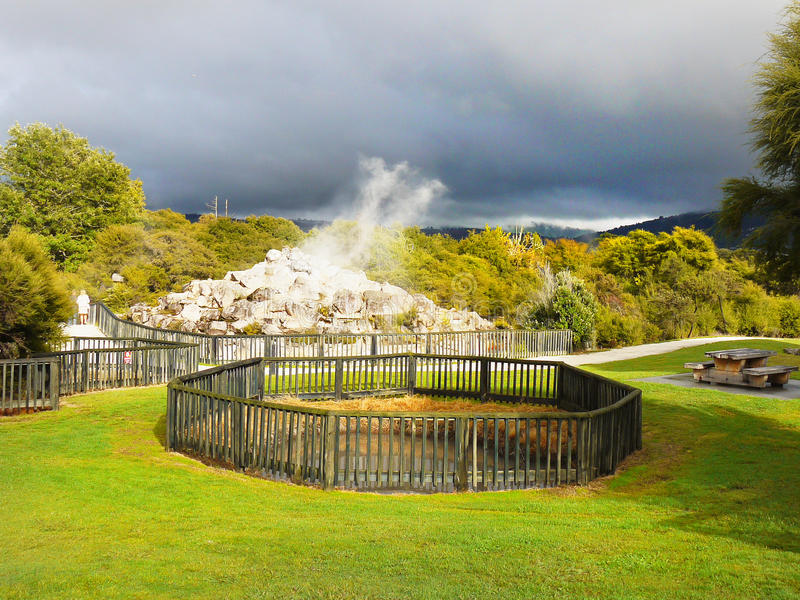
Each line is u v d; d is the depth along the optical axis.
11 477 7.39
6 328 14.60
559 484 8.67
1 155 46.75
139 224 53.56
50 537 5.36
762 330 45.22
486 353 25.19
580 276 44.66
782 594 4.18
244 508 6.79
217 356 22.06
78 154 49.66
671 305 42.41
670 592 4.25
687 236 61.78
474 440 8.54
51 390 13.29
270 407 8.83
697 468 8.98
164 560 4.88
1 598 4.01
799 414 12.52
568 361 24.61
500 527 6.21
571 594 4.24
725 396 14.41
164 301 31.73
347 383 15.90
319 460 8.48
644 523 6.39
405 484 8.59
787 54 11.72
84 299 29.25
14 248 15.80
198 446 9.70
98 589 4.23
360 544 5.47
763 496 7.30
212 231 67.56
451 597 4.19
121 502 6.62
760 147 12.09
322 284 31.23
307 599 4.15
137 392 15.79
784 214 11.97
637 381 16.95
